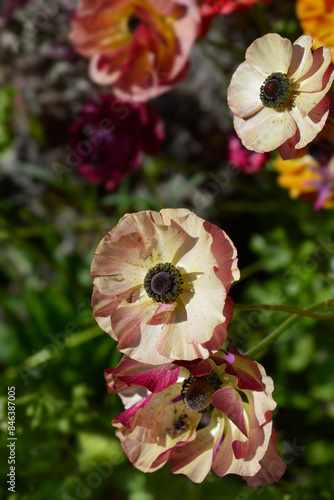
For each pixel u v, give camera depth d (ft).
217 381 1.71
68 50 2.81
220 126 2.76
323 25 1.81
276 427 2.40
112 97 2.31
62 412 2.27
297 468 2.42
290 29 2.26
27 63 2.87
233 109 1.72
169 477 2.31
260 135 1.69
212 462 1.67
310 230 2.57
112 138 2.31
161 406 1.72
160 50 2.15
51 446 2.32
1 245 3.05
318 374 2.47
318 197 2.16
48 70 2.85
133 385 1.72
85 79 2.83
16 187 3.04
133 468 2.34
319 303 1.73
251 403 1.64
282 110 1.67
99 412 2.38
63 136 2.92
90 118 2.32
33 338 2.69
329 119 1.67
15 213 3.02
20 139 2.96
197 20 2.09
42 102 2.87
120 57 2.21
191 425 1.72
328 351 2.49
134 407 1.66
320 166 2.10
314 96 1.62
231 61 2.68
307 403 2.47
